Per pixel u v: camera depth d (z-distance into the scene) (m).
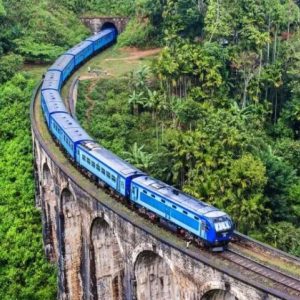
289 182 59.81
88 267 47.28
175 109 67.44
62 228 52.16
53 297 55.41
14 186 64.44
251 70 73.12
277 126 71.56
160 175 60.62
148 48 93.06
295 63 72.81
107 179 46.91
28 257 57.84
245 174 55.28
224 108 69.50
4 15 91.44
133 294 41.50
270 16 75.88
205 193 55.81
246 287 32.59
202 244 38.31
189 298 36.66
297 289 32.94
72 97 72.56
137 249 40.38
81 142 51.72
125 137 69.31
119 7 105.88
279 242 53.38
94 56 92.12
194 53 70.69
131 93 75.69
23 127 71.06
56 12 102.25
